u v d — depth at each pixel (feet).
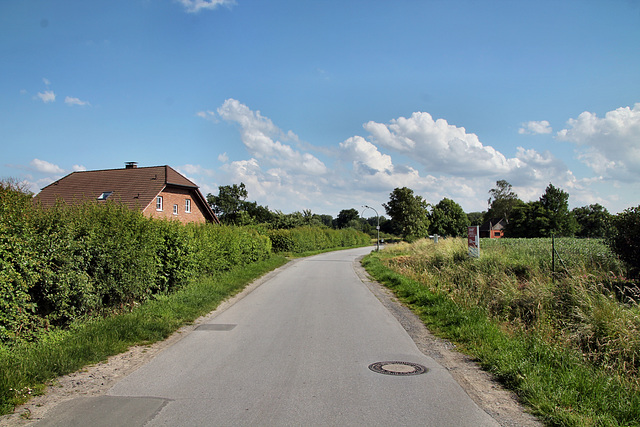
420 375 17.84
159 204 115.34
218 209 231.71
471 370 18.74
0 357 16.72
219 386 16.21
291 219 191.93
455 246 73.00
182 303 32.45
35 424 12.62
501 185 301.43
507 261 51.75
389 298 42.09
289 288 49.88
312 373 17.92
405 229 217.15
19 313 19.04
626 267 35.22
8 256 18.45
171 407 14.06
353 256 133.28
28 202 23.44
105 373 17.79
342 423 12.86
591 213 234.17
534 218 213.66
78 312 24.27
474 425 12.84
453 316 28.94
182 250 39.11
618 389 15.96
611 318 24.48
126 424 12.66
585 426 12.55
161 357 20.38
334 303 38.29
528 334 25.30
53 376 16.90
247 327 27.61
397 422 12.98
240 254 67.46
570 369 18.02
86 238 25.25
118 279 28.50
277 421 12.97
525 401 14.87
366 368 18.76
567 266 41.73
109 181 121.49
